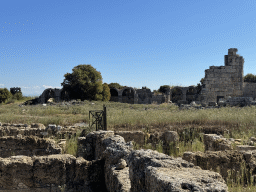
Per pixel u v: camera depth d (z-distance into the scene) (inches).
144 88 2272.4
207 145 409.1
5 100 1982.0
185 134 515.8
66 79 1915.6
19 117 744.3
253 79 2193.7
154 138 470.0
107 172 232.1
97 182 246.2
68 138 471.2
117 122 601.6
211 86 1434.5
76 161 243.6
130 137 448.5
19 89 2564.0
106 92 1993.1
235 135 486.9
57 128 489.4
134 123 592.7
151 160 147.1
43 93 1967.3
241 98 1024.9
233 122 571.5
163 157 154.5
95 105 1316.4
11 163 229.9
